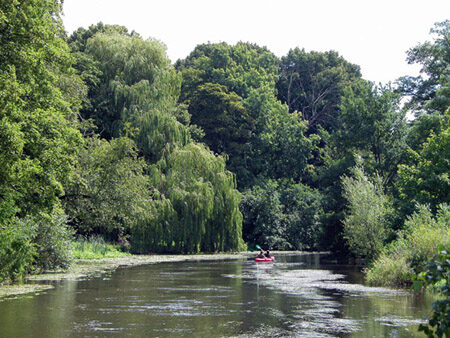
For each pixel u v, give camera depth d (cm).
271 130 7025
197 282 2091
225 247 4434
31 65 1927
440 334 482
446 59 4781
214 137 6856
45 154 1947
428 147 2866
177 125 4372
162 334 1034
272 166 7175
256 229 6016
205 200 4216
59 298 1562
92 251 3731
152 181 4131
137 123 4266
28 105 2022
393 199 3266
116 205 3616
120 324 1142
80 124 3747
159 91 4462
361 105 5112
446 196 2709
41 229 2427
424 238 2019
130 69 4566
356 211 3078
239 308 1387
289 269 2864
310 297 1623
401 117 4991
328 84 8538
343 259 4038
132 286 1912
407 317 1238
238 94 7438
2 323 1148
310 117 8700
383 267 2141
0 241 1841
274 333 1046
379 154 5028
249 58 7938
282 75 8844
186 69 7500
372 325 1130
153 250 4175
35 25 1969
